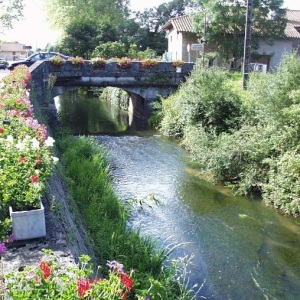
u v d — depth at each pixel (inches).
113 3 1593.3
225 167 407.2
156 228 296.5
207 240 283.1
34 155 169.9
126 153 523.8
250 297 218.7
